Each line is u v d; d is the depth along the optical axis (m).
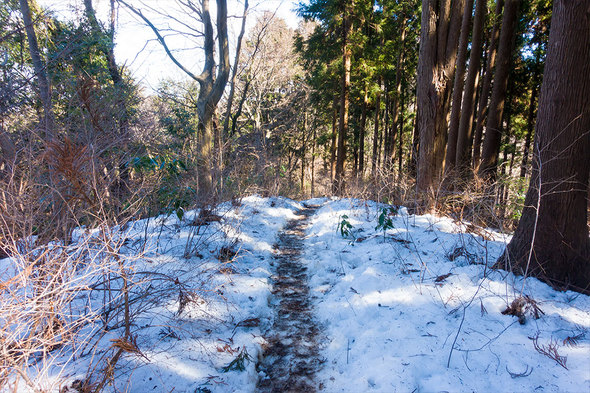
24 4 5.80
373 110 21.20
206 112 7.15
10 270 2.19
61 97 3.47
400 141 21.06
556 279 2.87
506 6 9.41
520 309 2.44
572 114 2.79
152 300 2.34
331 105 19.23
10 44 6.18
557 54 2.86
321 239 5.52
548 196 2.92
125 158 2.85
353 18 13.43
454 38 6.31
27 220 2.04
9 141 2.32
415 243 4.35
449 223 5.06
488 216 4.38
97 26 7.08
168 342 2.31
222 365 2.20
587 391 1.68
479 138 12.12
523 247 3.08
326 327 2.95
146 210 4.18
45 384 1.66
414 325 2.53
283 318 3.14
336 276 3.91
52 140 1.88
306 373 2.35
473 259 3.51
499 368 1.95
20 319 1.64
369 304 2.99
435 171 6.38
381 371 2.08
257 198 8.43
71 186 1.96
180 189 4.51
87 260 2.25
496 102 9.62
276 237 5.79
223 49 7.24
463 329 2.38
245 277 3.69
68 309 2.15
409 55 16.84
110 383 1.73
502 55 9.49
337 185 12.40
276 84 21.47
